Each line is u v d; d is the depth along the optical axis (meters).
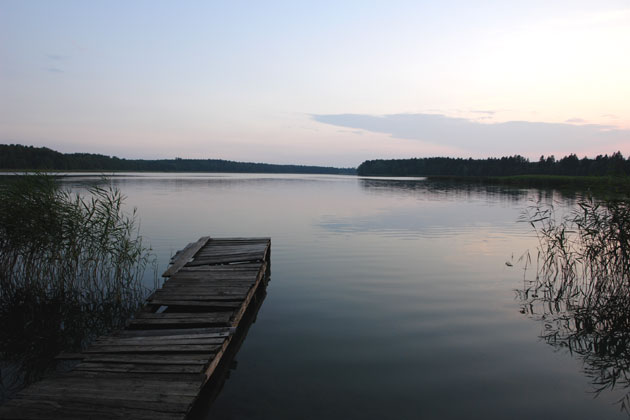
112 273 8.88
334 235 14.63
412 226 16.73
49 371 5.00
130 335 5.33
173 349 4.79
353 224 17.33
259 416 3.95
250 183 58.31
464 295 7.85
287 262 10.57
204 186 46.19
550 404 4.24
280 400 4.23
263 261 9.50
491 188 46.47
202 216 19.55
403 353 5.34
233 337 5.87
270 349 5.47
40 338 6.09
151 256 11.08
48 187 8.12
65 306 7.50
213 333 5.32
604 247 7.69
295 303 7.38
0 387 4.59
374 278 9.02
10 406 3.59
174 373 4.25
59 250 7.68
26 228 7.43
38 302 7.58
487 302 7.45
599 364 5.16
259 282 8.44
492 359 5.22
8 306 7.47
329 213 21.23
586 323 6.52
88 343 5.92
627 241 7.32
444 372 4.85
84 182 39.53
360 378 4.68
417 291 8.08
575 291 8.13
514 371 4.93
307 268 9.95
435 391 4.43
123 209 21.62
